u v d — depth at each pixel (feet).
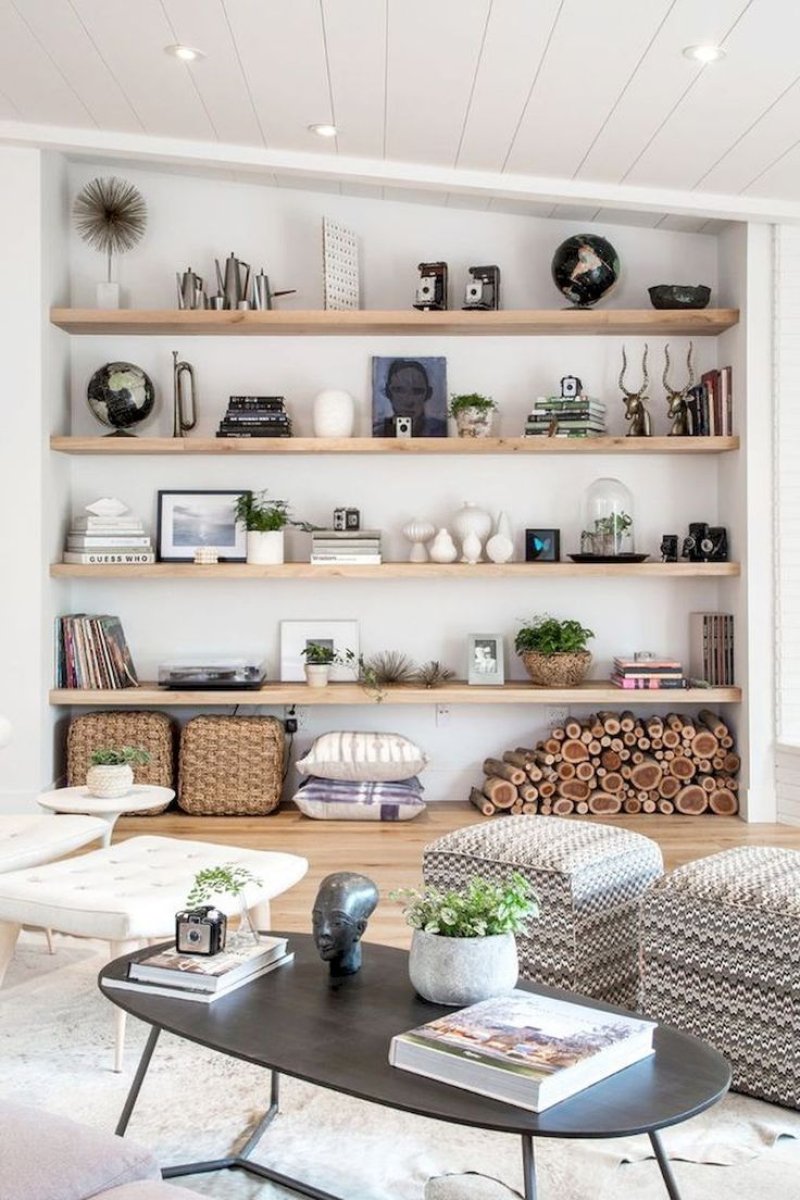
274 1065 6.23
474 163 16.79
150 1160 5.01
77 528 19.06
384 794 18.47
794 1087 8.66
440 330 19.33
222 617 19.99
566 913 9.77
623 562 19.02
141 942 10.94
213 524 19.76
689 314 18.66
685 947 9.23
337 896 7.59
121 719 18.80
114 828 17.98
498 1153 8.12
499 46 12.70
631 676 18.76
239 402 19.04
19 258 17.97
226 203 19.75
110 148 17.29
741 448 18.69
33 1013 10.55
